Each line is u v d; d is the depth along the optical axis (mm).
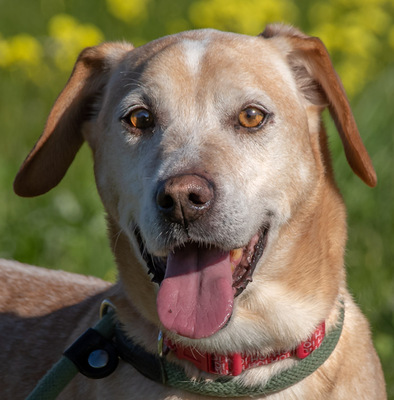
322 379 4137
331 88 4465
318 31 9258
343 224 4441
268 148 4168
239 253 4090
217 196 3902
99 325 4289
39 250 7172
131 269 4285
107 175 4441
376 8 10164
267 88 4266
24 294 5465
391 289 6711
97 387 4242
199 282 3969
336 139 7785
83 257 7035
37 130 8984
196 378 4066
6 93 9531
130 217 4238
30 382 4953
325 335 4156
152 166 4078
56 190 7805
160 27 10766
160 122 4246
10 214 7512
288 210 4191
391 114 8422
